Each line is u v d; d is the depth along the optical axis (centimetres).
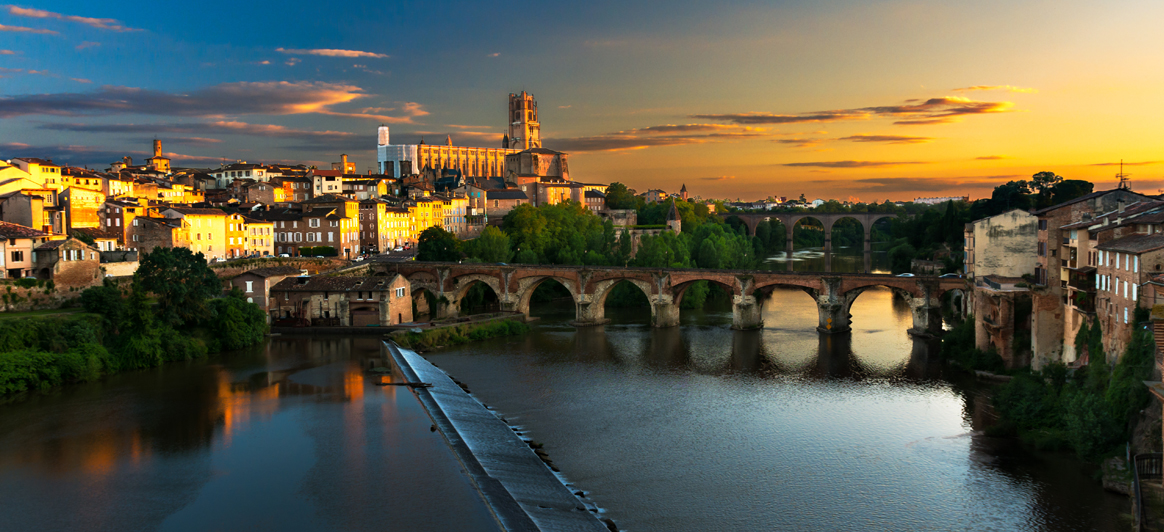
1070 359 9656
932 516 6656
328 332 14800
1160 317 6788
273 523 6075
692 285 18812
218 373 11606
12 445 8150
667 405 9981
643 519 6619
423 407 9438
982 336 11469
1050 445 8006
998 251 11312
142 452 7862
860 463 7862
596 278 16350
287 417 9062
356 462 7425
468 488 6738
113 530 6003
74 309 12825
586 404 10031
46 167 19425
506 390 10769
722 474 7625
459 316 16912
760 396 10362
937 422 9106
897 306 18338
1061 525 6381
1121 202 9862
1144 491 6156
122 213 17050
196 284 13250
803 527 6488
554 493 6988
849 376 11400
